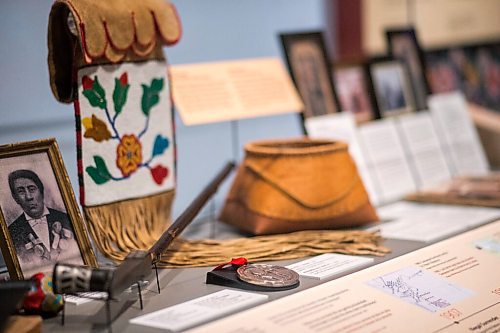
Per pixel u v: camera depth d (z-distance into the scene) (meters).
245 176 1.47
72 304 1.11
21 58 1.39
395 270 1.20
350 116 1.78
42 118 1.43
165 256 1.29
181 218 1.27
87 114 1.25
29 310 1.05
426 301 1.15
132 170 1.31
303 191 1.42
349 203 1.45
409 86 2.00
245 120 1.89
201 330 0.98
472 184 1.81
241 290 1.14
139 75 1.32
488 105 2.33
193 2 1.77
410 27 2.07
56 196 1.19
